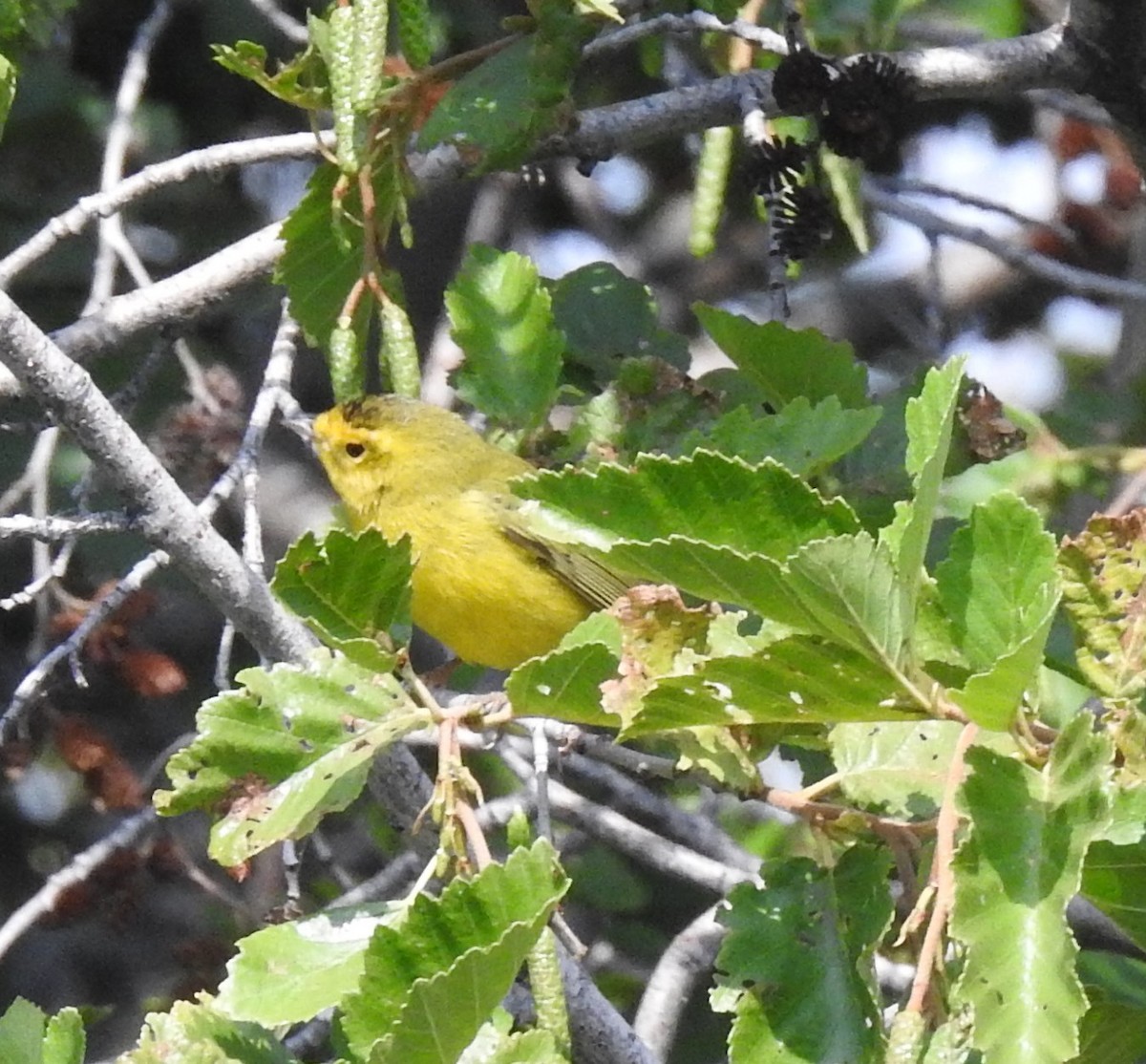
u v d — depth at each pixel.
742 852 11.98
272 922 9.31
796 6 11.49
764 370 10.19
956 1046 5.81
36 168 15.95
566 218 18.23
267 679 7.08
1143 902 6.43
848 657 6.05
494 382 10.19
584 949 7.32
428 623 11.67
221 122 16.88
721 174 11.28
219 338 17.00
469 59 9.52
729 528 6.51
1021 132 17.95
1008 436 9.87
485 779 14.31
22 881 15.62
